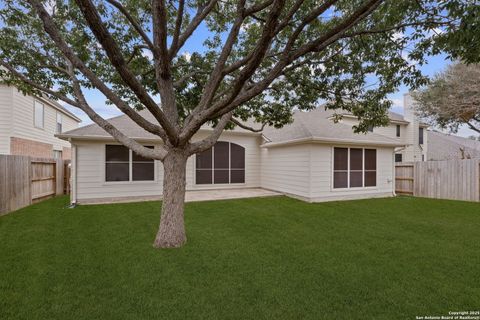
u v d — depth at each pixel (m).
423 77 5.21
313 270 3.57
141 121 4.04
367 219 6.65
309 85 6.39
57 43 3.24
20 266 3.62
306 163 9.74
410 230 5.62
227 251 4.27
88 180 9.20
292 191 10.56
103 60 6.16
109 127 4.64
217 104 3.61
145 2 5.61
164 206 4.54
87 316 2.52
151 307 2.68
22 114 12.55
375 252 4.27
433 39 4.38
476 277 3.36
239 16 4.41
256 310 2.64
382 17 4.62
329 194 9.88
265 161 12.91
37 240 4.76
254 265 3.72
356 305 2.74
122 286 3.09
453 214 7.32
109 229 5.55
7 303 2.72
